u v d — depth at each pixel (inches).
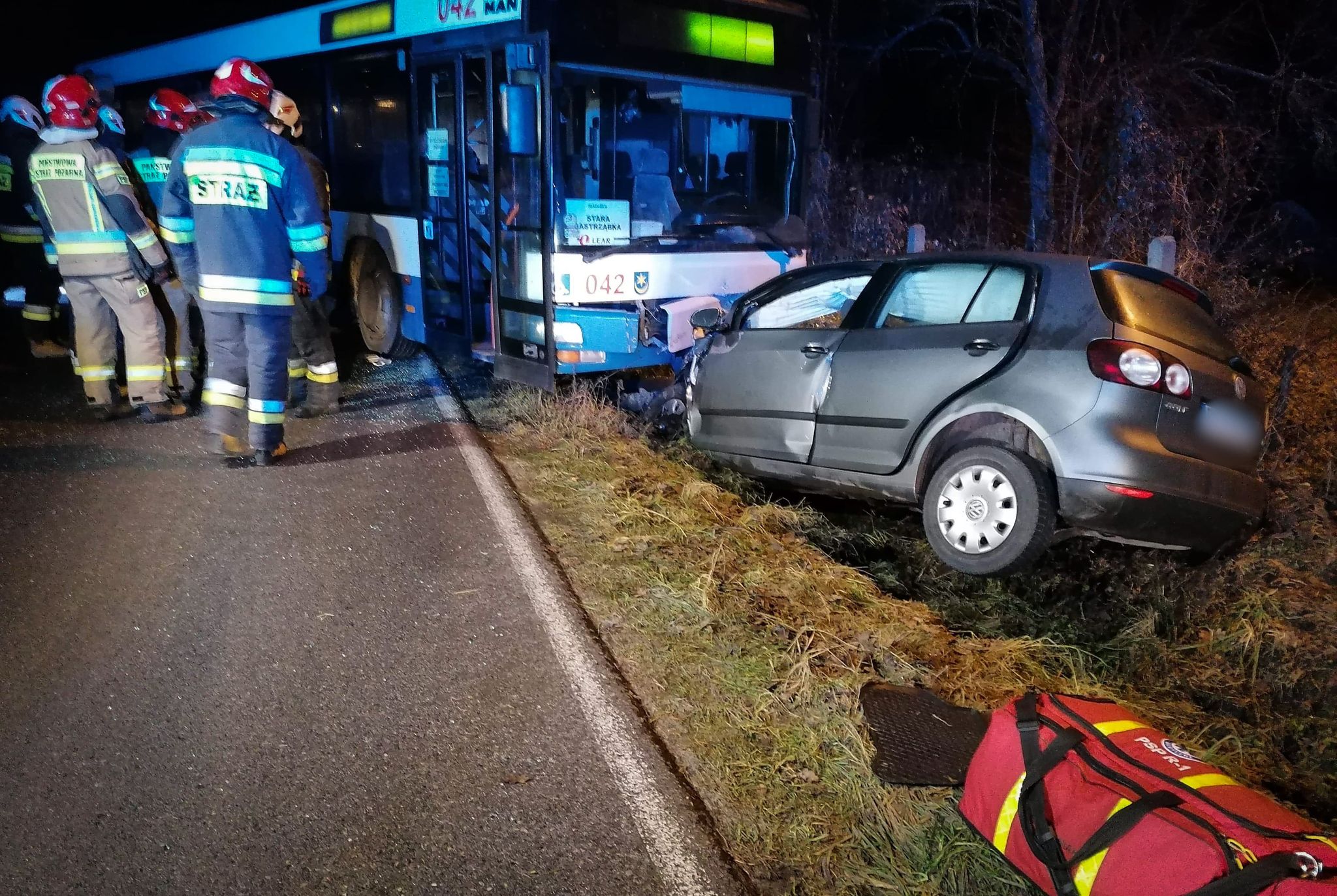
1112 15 451.2
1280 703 143.7
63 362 339.0
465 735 123.1
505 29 258.2
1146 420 157.0
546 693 132.6
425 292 315.3
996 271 180.2
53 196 236.2
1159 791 93.0
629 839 105.9
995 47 526.9
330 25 341.7
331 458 230.1
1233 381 170.4
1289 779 126.6
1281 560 177.6
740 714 129.0
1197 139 406.9
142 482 212.2
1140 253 362.0
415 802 110.9
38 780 113.5
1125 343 159.2
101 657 140.3
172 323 270.1
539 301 264.1
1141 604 170.1
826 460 199.6
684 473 226.1
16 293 440.8
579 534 188.2
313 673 136.7
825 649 141.9
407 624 150.9
